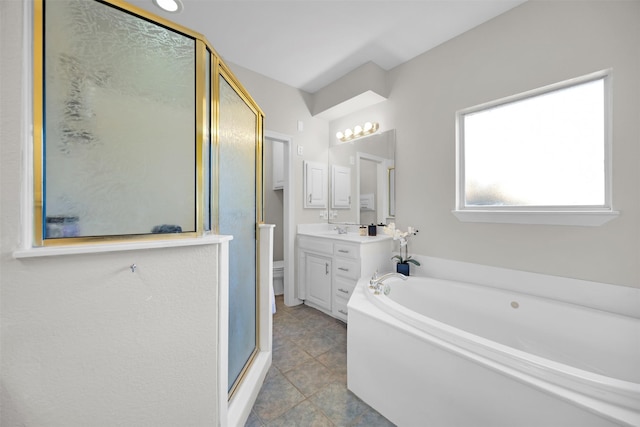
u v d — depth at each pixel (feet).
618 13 4.47
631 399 2.43
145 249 2.68
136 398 2.68
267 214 12.87
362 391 4.72
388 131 8.39
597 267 4.73
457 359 3.43
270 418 4.29
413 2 5.59
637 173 4.33
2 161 2.12
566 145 5.28
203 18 6.11
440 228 7.11
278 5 5.69
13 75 2.15
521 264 5.66
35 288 2.22
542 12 5.29
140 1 5.62
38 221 2.24
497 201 6.28
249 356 5.13
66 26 2.37
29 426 2.23
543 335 5.00
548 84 5.23
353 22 6.25
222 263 3.28
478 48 6.28
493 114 6.34
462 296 6.15
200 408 3.06
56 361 2.31
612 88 4.55
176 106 3.01
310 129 10.17
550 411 2.72
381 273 8.02
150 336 2.74
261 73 8.68
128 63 2.71
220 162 3.87
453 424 3.46
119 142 2.64
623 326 4.22
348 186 9.89
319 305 8.98
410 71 7.80
